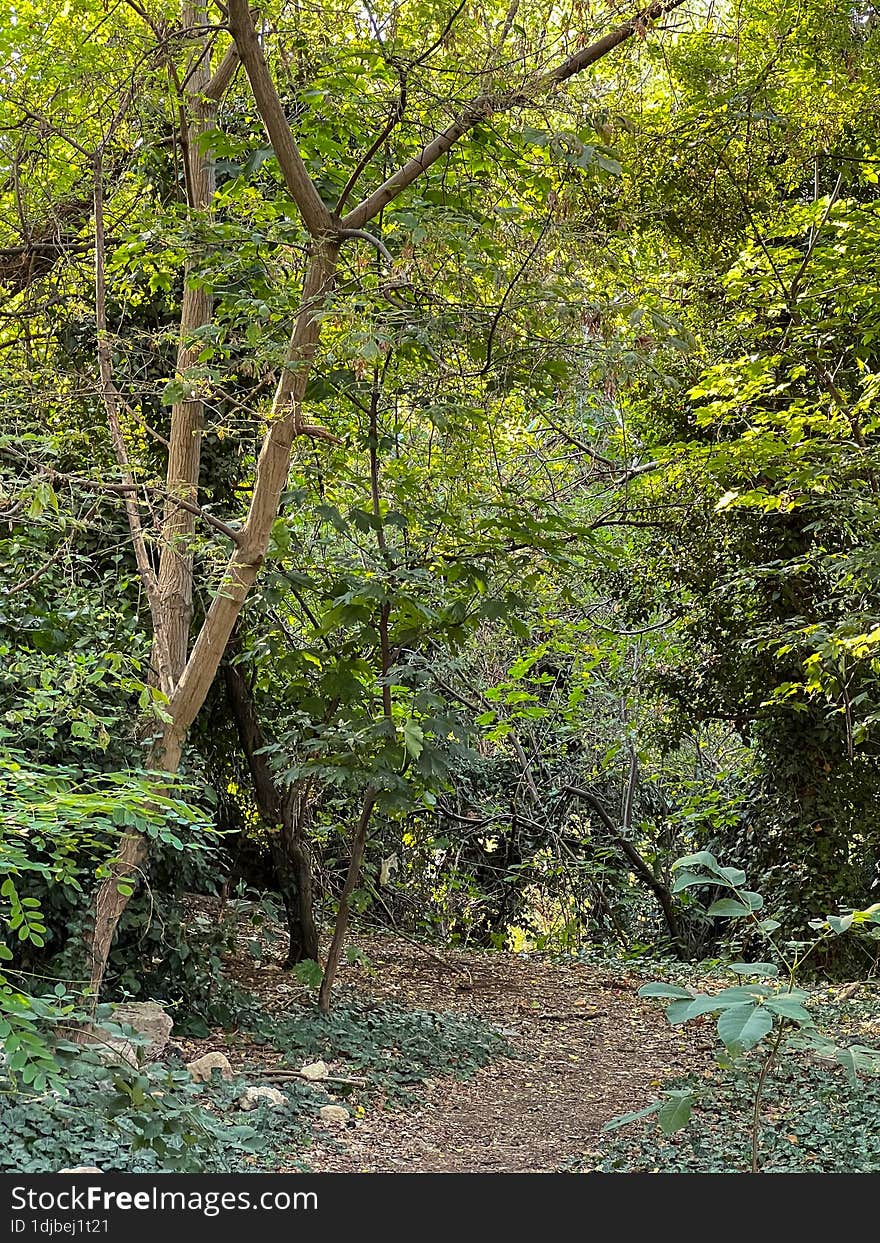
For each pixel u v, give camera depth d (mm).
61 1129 4930
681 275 8352
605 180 6977
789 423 7316
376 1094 7211
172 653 7207
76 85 7191
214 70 8406
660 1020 10172
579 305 6320
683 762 15133
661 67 8102
